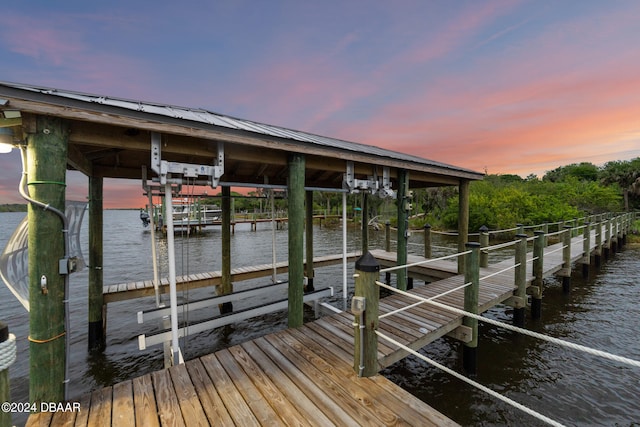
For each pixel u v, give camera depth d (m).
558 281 8.62
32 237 2.03
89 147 3.49
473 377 3.98
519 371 4.13
